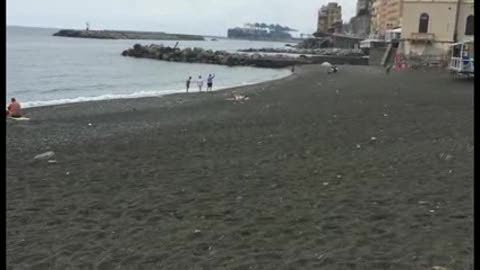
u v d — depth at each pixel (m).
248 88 41.44
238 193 9.06
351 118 20.05
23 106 29.92
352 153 12.50
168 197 8.98
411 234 6.56
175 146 14.84
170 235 6.96
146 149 14.46
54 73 59.16
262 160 12.12
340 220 7.26
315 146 13.80
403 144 13.53
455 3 64.06
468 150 12.07
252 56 88.44
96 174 11.19
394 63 66.56
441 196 8.32
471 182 9.13
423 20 65.62
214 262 5.91
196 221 7.53
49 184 10.29
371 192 8.74
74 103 31.67
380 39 94.88
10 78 51.53
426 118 19.19
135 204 8.60
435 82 40.66
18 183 10.39
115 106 29.70
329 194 8.70
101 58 93.88
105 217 7.97
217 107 27.75
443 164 10.70
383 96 30.06
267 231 6.92
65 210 8.43
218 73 67.12
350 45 143.12
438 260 5.65
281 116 21.75
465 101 26.16
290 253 6.07
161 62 89.25
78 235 7.14
